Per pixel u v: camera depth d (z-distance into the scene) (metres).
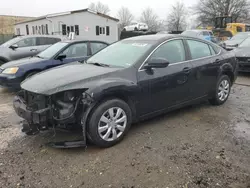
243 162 3.16
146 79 3.89
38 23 33.47
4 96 6.43
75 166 3.10
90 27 30.67
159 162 3.16
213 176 2.88
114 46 4.77
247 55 8.56
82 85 3.34
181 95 4.48
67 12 29.16
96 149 3.50
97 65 4.18
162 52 4.22
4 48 9.48
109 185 2.75
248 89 7.07
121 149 3.50
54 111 3.26
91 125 3.36
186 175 2.90
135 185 2.74
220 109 5.20
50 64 6.64
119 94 3.63
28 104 3.55
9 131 4.12
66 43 7.09
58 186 2.74
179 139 3.79
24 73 6.34
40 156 3.33
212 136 3.90
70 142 3.39
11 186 2.74
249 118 4.69
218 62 5.13
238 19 44.62
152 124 4.37
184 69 4.41
